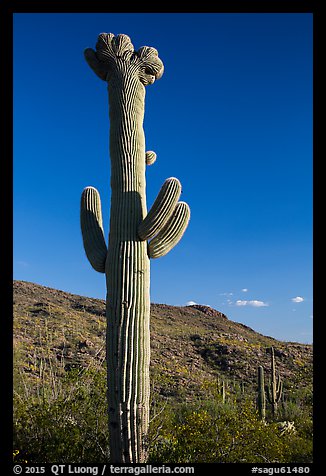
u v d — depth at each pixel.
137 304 5.80
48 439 6.97
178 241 6.21
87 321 31.66
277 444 7.06
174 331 39.41
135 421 5.55
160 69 6.84
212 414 8.73
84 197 6.64
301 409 17.59
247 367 30.11
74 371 8.95
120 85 6.54
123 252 5.92
